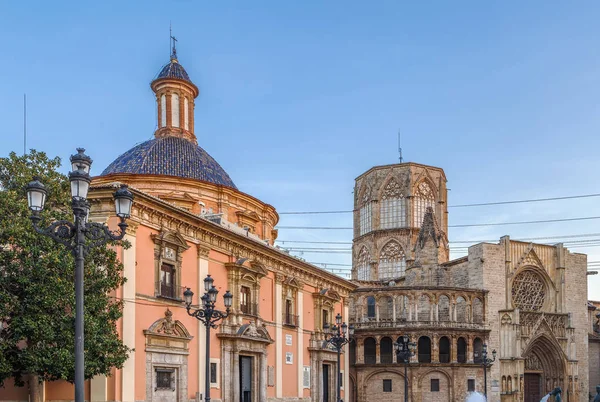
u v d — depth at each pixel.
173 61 65.31
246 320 48.91
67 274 31.47
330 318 65.56
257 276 50.88
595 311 104.94
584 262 91.56
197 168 59.88
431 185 116.06
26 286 30.86
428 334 79.38
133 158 60.09
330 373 64.88
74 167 21.86
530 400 85.44
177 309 41.62
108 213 37.03
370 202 117.38
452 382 78.38
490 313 83.19
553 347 86.12
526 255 87.25
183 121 63.88
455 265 89.19
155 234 39.97
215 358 45.16
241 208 59.75
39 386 34.97
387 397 78.50
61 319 31.00
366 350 81.31
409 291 80.88
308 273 60.81
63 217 32.09
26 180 32.62
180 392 41.25
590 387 97.00
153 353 39.12
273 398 52.28
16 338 30.86
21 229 30.44
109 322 33.84
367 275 116.50
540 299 88.69
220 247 47.00
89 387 35.50
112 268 34.09
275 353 53.28
